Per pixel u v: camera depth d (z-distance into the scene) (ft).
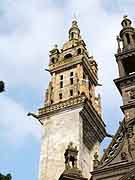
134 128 123.75
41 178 190.90
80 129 205.46
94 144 217.36
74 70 246.88
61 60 255.29
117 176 113.60
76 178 119.03
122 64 147.02
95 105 240.53
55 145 203.00
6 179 85.97
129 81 138.10
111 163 117.80
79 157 188.24
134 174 110.93
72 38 273.13
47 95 235.40
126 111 129.59
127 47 153.17
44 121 218.59
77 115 211.20
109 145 123.95
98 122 223.10
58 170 190.80
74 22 293.64
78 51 256.73
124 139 122.62
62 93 233.96
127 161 115.85
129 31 160.66
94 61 271.28
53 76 249.55
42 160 199.31
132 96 133.28
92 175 116.88
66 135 204.54
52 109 220.84
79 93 228.22
